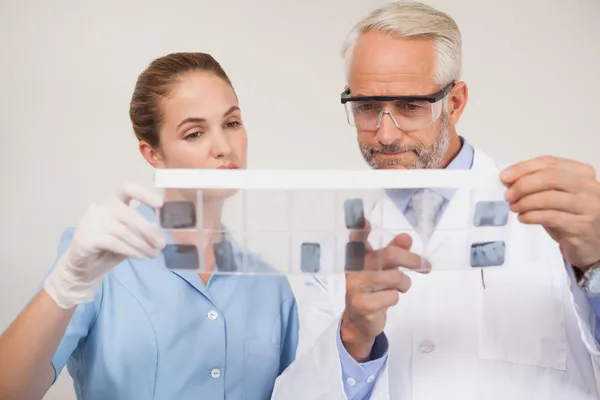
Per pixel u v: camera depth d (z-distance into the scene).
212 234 1.03
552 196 1.00
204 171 1.01
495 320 1.34
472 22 2.05
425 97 1.29
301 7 2.07
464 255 1.06
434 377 1.33
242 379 1.38
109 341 1.29
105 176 2.00
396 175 1.02
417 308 1.38
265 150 2.10
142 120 1.31
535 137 2.10
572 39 2.07
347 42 1.38
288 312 1.51
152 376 1.30
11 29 1.94
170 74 1.28
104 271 1.08
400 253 1.03
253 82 2.07
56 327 1.05
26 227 1.97
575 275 1.13
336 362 1.16
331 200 1.02
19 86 1.95
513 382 1.31
